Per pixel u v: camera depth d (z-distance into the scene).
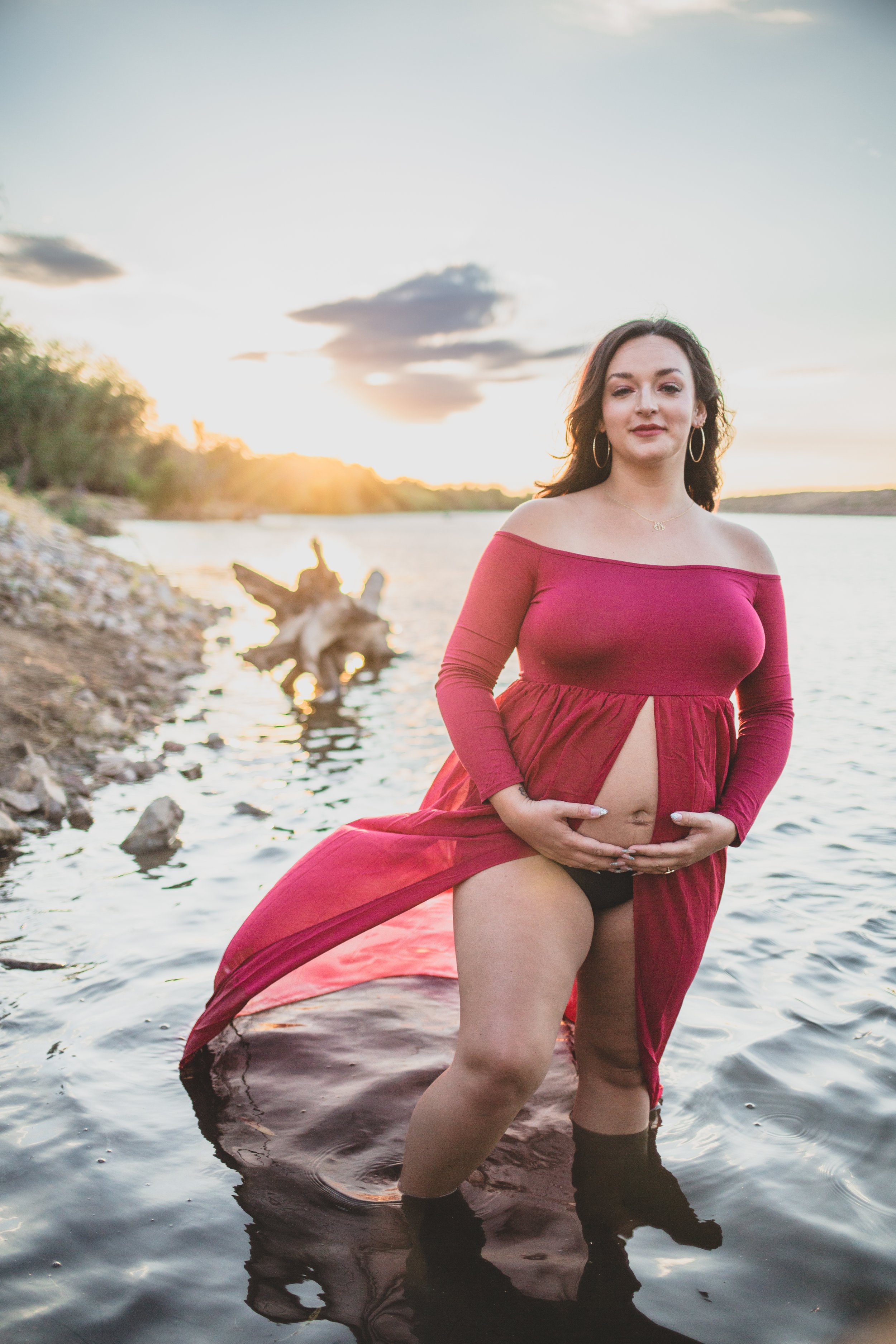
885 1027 2.97
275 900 2.52
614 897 2.19
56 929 3.62
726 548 2.30
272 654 9.54
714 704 2.18
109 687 7.86
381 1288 1.95
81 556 13.23
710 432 2.48
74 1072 2.69
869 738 6.73
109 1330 1.82
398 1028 3.07
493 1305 1.91
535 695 2.21
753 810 2.24
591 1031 2.43
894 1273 1.98
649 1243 2.09
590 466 2.44
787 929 3.69
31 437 35.66
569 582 2.14
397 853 2.34
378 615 10.76
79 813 4.94
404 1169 2.20
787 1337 1.83
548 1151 2.41
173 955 3.41
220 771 6.04
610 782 2.13
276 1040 2.96
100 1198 2.19
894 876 4.22
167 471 73.25
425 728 7.50
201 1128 2.48
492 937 2.05
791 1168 2.32
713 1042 2.89
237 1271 1.99
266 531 51.72
